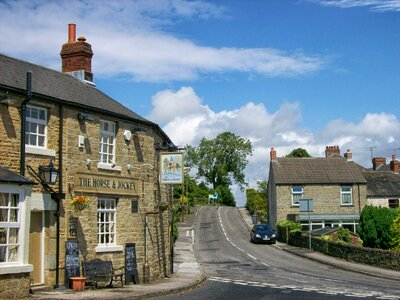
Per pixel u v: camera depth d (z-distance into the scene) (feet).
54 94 57.82
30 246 52.75
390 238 100.42
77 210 57.26
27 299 45.44
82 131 59.36
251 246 137.59
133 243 64.75
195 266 90.99
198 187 348.38
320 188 163.94
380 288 63.16
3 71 56.34
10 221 46.75
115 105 69.31
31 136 54.08
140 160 68.18
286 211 162.61
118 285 60.64
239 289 60.80
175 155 70.33
